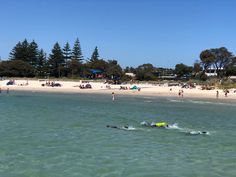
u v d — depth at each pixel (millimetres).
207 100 76438
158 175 20078
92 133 32375
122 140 29422
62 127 35344
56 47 171250
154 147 27062
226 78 155625
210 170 21203
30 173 20000
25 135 30562
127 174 20156
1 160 22391
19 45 176875
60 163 22000
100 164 21953
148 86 119188
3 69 162375
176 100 75750
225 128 37094
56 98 77000
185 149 26609
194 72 180125
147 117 45031
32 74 167875
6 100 68875
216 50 174375
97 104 63188
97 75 178250
